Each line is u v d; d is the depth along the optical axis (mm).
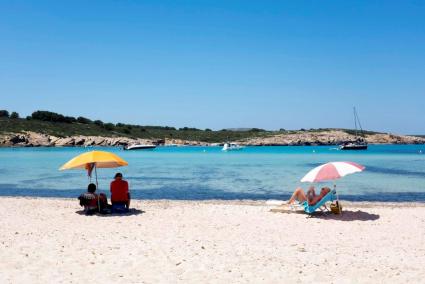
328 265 9641
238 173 42281
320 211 17109
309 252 10867
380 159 70688
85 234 12945
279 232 13477
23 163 59906
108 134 182875
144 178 37156
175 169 48469
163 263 9750
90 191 16922
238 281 8539
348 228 14156
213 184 31891
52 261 9875
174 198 24609
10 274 8883
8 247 11180
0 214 16688
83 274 8930
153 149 148250
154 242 11875
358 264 9727
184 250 10953
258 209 18062
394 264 9734
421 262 9906
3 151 113188
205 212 17250
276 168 49562
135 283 8383
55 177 38281
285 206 18469
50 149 131375
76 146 157375
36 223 14766
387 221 15391
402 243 11977
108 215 16516
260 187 29891
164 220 15445
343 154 95938
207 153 109000
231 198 24562
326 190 16594
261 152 115500
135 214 16750
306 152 113375
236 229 13906
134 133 198875
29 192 27516
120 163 16891
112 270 9219
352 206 20094
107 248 11133
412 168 47781
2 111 175500
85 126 187875
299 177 37469
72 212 17250
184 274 8961
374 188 28703
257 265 9625
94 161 16422
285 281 8539
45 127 168625
